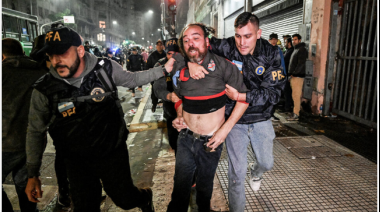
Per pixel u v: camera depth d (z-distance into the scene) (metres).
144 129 4.73
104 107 1.58
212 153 1.76
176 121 1.81
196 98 1.65
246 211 2.20
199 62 1.62
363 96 4.75
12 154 1.87
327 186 2.55
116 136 1.65
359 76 4.64
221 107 1.72
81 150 1.56
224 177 2.76
